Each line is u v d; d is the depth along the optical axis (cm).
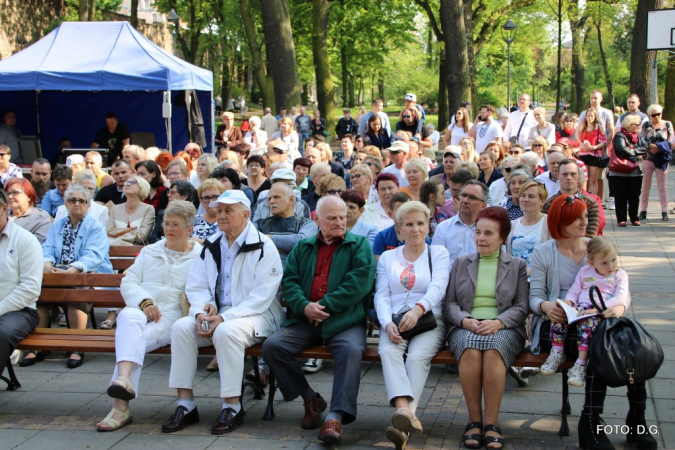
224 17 3844
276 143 1056
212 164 938
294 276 527
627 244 1060
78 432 493
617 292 465
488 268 506
